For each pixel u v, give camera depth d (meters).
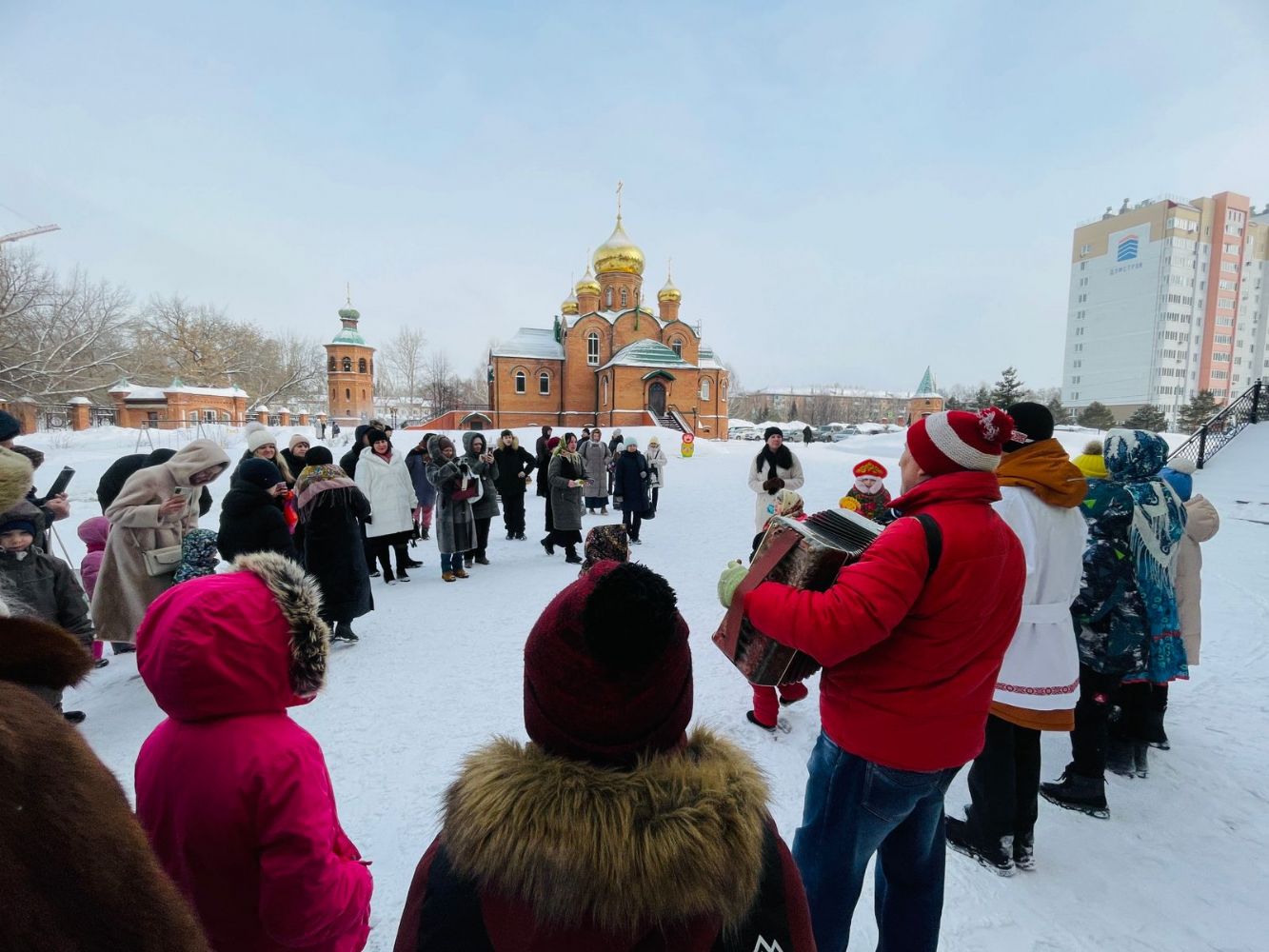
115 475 4.89
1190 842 2.55
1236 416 15.37
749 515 11.21
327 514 4.57
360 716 3.56
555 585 6.46
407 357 72.19
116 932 0.66
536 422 42.59
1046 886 2.30
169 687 1.28
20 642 0.77
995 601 1.63
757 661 1.78
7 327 33.50
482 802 0.85
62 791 0.66
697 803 0.85
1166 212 81.25
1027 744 2.39
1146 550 2.79
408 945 0.86
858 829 1.70
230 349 60.19
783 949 0.91
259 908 1.32
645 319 42.19
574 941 0.81
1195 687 3.94
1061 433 33.31
